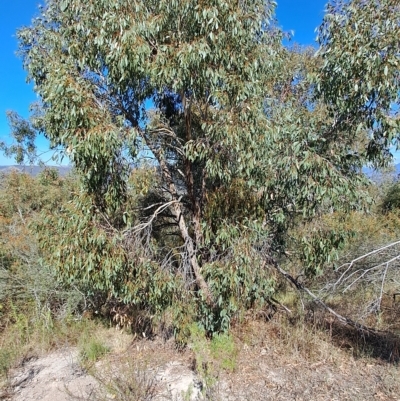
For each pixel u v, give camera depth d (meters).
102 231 3.97
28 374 4.28
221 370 4.06
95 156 3.73
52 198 8.15
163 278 4.18
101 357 4.55
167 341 4.92
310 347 4.49
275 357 4.36
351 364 4.20
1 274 5.45
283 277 5.30
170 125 5.13
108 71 4.09
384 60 3.28
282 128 3.98
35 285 5.44
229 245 4.10
